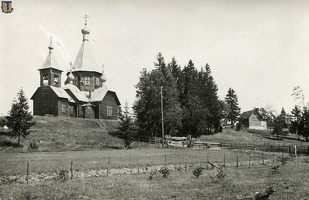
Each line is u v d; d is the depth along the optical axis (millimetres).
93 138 48312
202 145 53281
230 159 33688
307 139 65750
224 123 102938
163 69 65875
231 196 14375
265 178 20125
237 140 65625
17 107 38688
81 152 37250
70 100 63594
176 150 43969
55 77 65750
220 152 42594
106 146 44750
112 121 64500
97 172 22859
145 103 59344
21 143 39500
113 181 18938
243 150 48281
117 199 13992
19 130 38594
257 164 29875
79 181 18953
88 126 56969
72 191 15742
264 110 110812
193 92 74000
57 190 16031
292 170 24422
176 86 66125
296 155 39469
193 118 69375
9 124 38281
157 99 57500
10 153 34125
